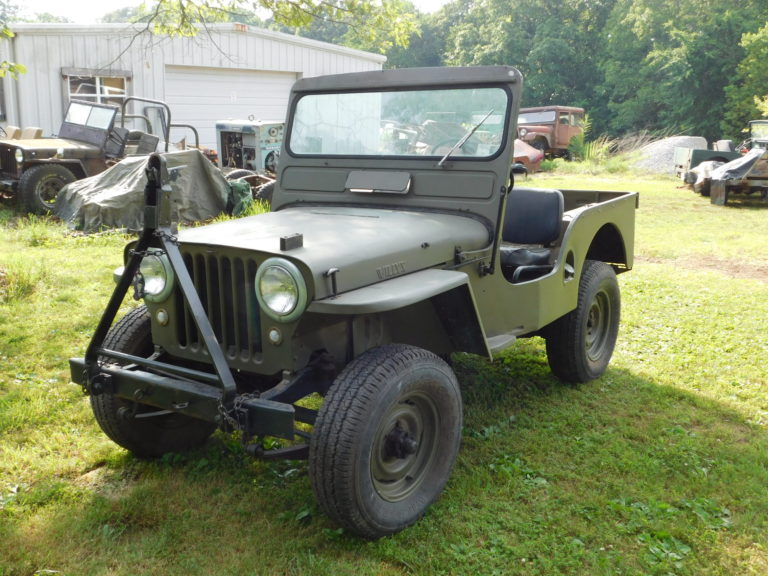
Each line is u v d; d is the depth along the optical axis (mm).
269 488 3215
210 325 2729
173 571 2631
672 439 3795
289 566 2662
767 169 14375
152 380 2865
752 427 3986
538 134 25547
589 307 4406
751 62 33469
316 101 3951
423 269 3113
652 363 4992
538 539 2861
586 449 3646
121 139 11430
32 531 2859
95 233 9219
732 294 6926
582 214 4172
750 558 2768
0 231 9047
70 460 3422
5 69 6082
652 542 2842
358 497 2627
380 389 2654
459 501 3129
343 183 3865
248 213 10445
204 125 17203
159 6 8219
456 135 3574
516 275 4004
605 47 40344
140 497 3107
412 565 2676
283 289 2609
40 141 11180
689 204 14891
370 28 8961
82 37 14578
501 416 4039
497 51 42156
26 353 4836
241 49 17359
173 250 2748
